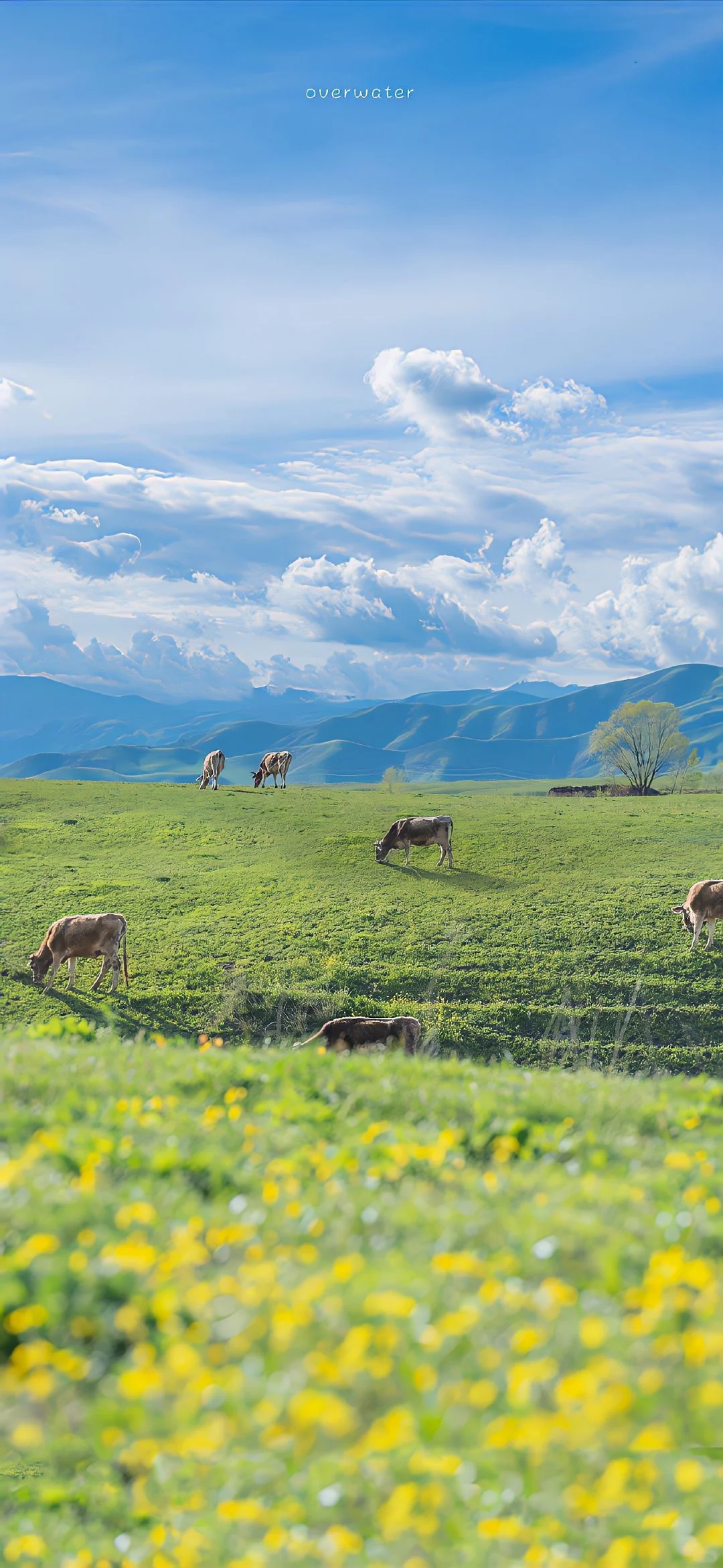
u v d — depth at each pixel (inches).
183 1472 249.9
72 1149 327.6
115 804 2566.4
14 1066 441.4
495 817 2409.0
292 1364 223.1
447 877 1905.8
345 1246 269.7
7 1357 244.5
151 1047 545.6
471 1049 1216.2
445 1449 207.2
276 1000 1323.8
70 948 1376.7
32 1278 255.0
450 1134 367.6
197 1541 225.6
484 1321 225.5
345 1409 210.4
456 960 1459.2
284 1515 213.3
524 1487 203.6
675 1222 279.0
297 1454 216.7
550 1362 209.2
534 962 1450.5
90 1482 283.4
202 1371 224.4
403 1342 221.5
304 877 1925.4
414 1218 279.9
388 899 1764.3
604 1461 202.5
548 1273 251.3
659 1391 207.2
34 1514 277.9
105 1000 1342.3
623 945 1503.4
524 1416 203.6
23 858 2080.5
